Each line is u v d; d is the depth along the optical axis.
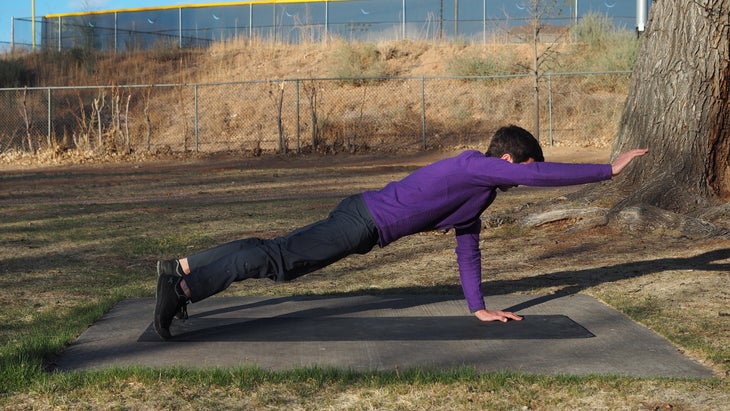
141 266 6.98
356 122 23.84
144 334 4.36
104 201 12.54
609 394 3.38
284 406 3.26
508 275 6.28
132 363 3.82
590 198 8.98
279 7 32.31
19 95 26.58
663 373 3.66
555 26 26.42
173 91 27.52
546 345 4.11
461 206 4.05
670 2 8.80
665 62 8.84
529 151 4.02
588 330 4.42
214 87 27.36
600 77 23.61
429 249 7.64
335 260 4.03
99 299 5.51
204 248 7.84
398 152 21.64
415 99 24.91
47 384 3.47
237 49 30.67
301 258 3.93
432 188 3.95
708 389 3.43
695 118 8.67
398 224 3.95
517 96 23.84
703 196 8.62
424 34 30.17
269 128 24.58
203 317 4.78
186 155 22.20
